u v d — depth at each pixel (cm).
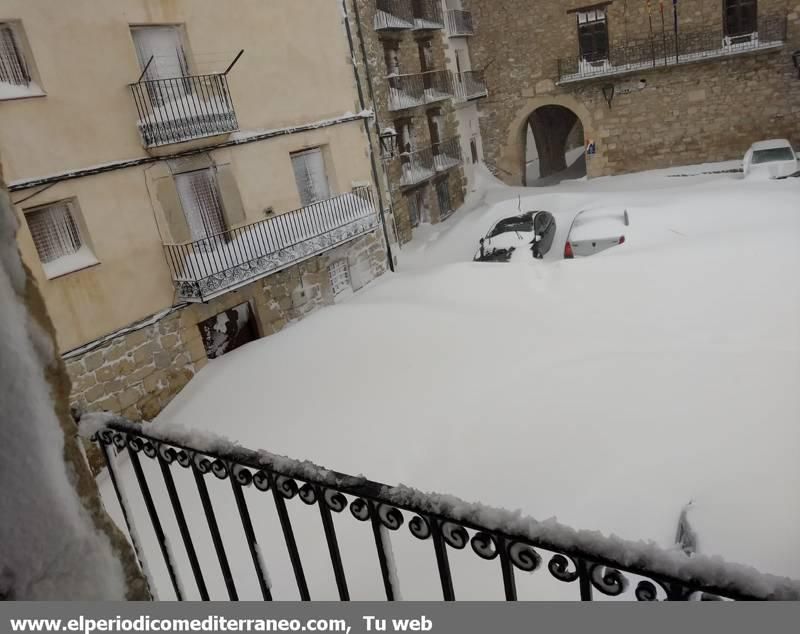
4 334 117
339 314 941
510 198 1942
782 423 480
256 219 1133
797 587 103
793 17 1706
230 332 1091
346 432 675
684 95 1900
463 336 832
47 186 808
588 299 915
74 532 122
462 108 2131
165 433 197
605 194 1706
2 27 772
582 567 124
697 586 111
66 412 128
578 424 583
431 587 424
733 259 888
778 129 1819
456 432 628
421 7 1905
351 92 1360
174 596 484
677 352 684
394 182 1753
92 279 864
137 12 912
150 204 934
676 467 469
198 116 985
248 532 187
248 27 1098
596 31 1970
